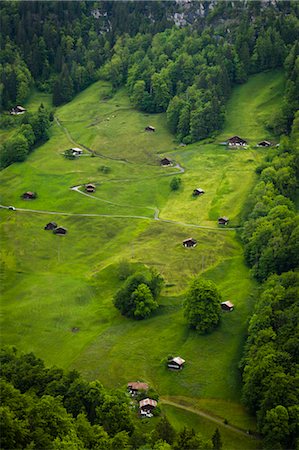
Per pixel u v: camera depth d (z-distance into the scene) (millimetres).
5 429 86188
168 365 132000
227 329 143125
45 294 163125
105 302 159750
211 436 112188
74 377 113562
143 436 104125
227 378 128125
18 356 123188
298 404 106312
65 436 90375
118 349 139125
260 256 164750
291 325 124125
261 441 110000
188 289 160000
